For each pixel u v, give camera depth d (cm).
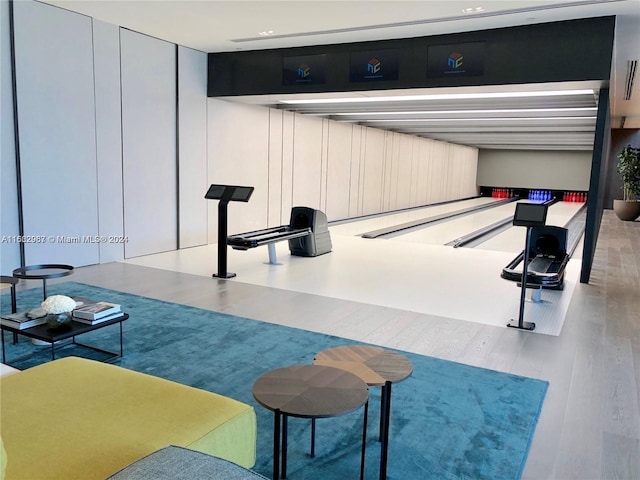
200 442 190
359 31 645
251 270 699
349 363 247
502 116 988
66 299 339
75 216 670
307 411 190
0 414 199
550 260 598
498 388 341
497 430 287
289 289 598
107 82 688
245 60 798
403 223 1326
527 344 429
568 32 573
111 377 237
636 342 439
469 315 511
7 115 586
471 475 246
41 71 610
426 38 652
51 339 320
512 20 579
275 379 220
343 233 1105
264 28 654
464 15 566
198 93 830
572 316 512
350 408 194
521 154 2366
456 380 352
